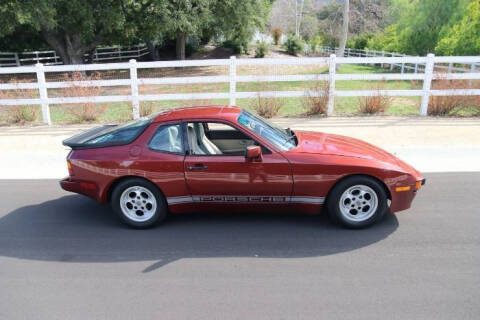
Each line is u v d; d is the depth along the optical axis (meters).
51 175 7.00
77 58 26.19
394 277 3.61
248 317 3.11
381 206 4.52
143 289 3.55
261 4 29.09
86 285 3.65
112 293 3.51
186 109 5.15
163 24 23.53
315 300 3.30
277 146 4.62
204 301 3.33
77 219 5.18
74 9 21.47
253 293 3.43
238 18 27.55
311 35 59.31
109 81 10.99
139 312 3.22
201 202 4.73
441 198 5.47
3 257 4.22
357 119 10.52
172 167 4.60
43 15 19.66
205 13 24.66
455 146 8.02
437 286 3.46
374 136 8.83
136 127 4.91
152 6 24.33
